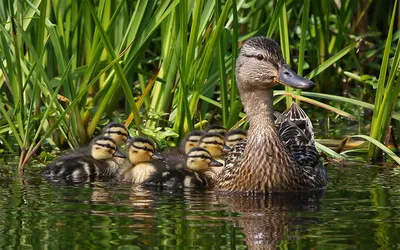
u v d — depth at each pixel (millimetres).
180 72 13586
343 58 18000
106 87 14641
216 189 12570
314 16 17062
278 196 12023
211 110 16703
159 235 9930
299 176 12336
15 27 13906
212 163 13117
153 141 14109
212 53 13781
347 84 17875
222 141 13953
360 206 11273
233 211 11070
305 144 13430
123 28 15141
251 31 16438
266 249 9461
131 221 10500
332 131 15898
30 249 9445
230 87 15320
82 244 9594
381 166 13711
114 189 12438
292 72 12367
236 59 13477
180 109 14281
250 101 12461
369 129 15969
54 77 15211
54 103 14281
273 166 12211
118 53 14336
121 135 14234
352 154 14562
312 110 17422
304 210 11109
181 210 11102
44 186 12477
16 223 10383
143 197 11883
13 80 14102
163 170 13016
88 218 10609
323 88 17641
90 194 12008
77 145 14586
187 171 13023
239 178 12320
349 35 18078
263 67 12352
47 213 10836
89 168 13203
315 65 17641
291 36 18047
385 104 13781
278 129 13930
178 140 14516
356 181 12797
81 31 15445
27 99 14641
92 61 13961
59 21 14812
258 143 12289
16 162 13875
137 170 13156
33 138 14164
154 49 17484
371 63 18000
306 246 9547
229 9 14391
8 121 13625
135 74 17344
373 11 18859
